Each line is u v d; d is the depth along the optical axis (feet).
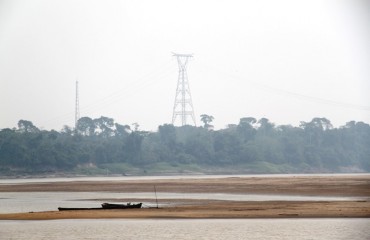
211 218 360.48
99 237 298.97
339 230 311.27
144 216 372.58
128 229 322.14
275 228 319.47
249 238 291.58
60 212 394.93
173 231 313.53
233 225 331.57
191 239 290.97
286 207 406.82
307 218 354.13
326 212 375.45
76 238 296.92
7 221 359.46
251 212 382.22
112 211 398.21
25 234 310.04
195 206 426.51
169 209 406.62
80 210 406.82
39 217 373.61
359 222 336.90
